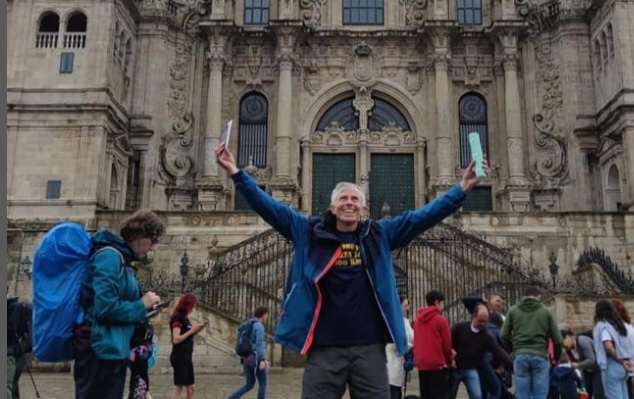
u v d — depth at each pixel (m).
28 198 31.94
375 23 42.59
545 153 39.12
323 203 40.25
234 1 42.31
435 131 39.44
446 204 5.46
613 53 35.94
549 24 40.56
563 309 22.52
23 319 10.39
